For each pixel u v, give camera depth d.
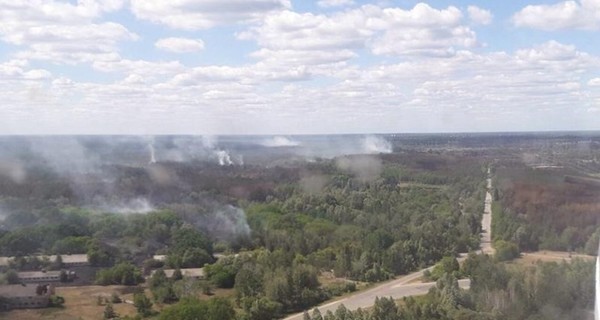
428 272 127.94
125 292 121.88
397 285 123.44
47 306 112.69
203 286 120.44
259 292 114.38
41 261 137.62
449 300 101.75
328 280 126.88
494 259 128.38
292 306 110.75
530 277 108.31
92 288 124.44
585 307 101.50
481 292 103.31
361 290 120.62
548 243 139.38
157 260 140.62
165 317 102.25
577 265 112.88
